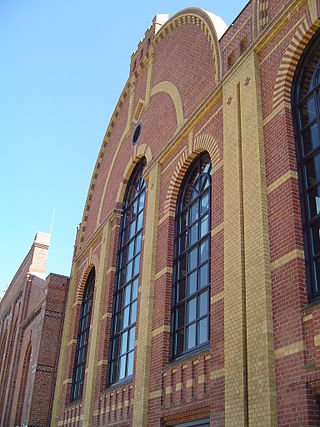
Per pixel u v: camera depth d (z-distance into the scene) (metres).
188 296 14.21
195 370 12.38
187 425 12.43
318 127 10.72
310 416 8.52
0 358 37.16
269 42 12.73
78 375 21.88
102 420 16.89
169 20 19.83
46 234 34.88
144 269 16.39
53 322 25.67
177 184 16.27
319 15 11.11
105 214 22.75
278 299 9.95
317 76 11.25
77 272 25.11
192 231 15.15
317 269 9.70
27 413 23.89
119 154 22.73
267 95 12.23
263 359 9.66
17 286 36.94
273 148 11.47
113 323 19.17
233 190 12.32
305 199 10.45
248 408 9.74
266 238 10.70
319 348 8.74
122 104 24.03
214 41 15.69
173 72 18.67
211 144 14.38
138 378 14.66
